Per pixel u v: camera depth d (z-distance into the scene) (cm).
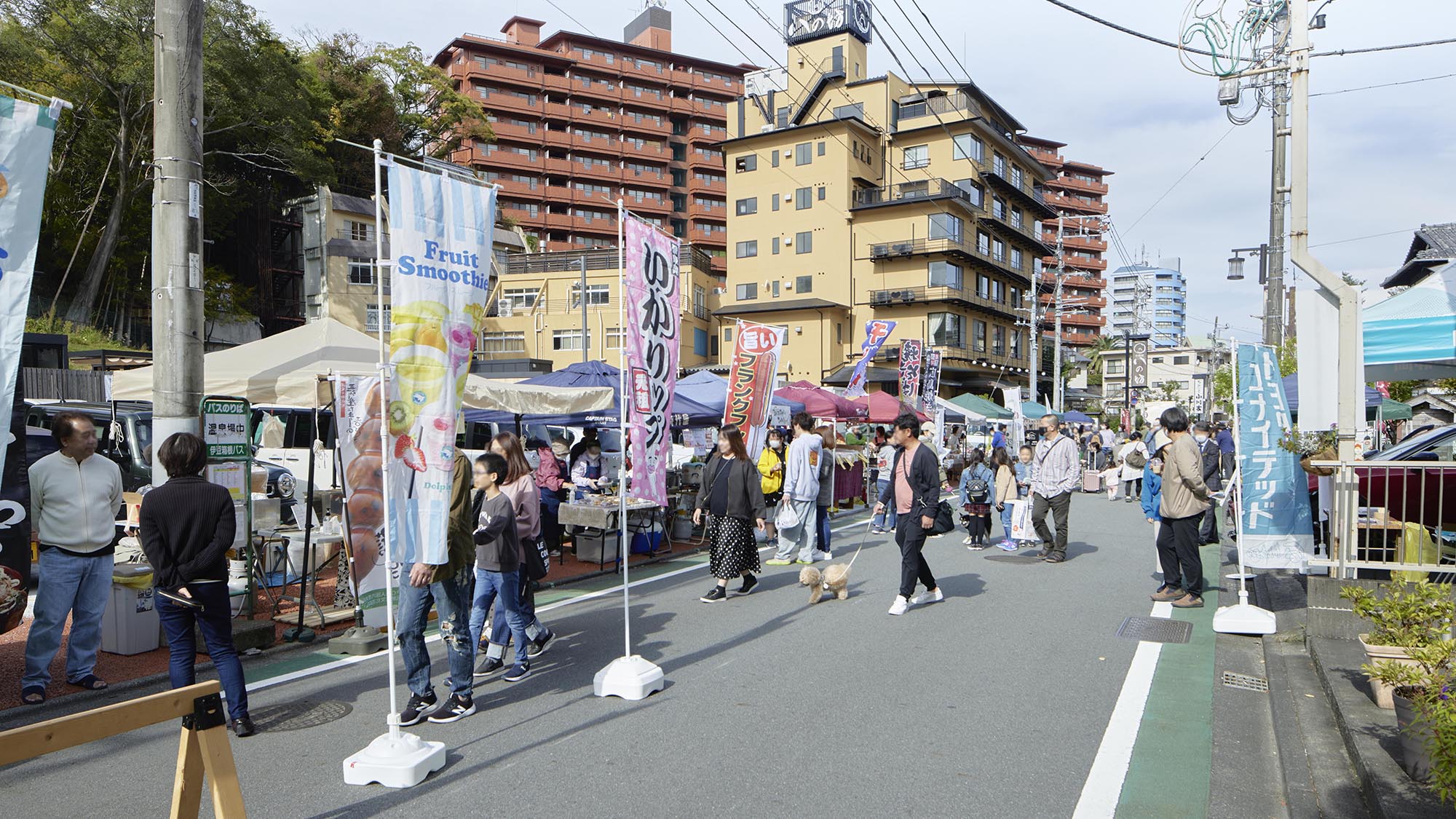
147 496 480
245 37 2977
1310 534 728
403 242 463
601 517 1039
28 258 400
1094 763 445
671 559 1156
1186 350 7906
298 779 430
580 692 573
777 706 537
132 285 3238
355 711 538
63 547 542
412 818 385
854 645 686
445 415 482
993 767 439
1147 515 1438
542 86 6731
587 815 386
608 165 6975
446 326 483
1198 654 659
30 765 453
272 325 4203
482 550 607
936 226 4591
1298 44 764
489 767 445
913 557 799
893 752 459
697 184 7338
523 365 3988
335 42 4606
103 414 1134
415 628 502
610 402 1259
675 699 555
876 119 5034
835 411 1891
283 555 833
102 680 583
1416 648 378
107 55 2555
